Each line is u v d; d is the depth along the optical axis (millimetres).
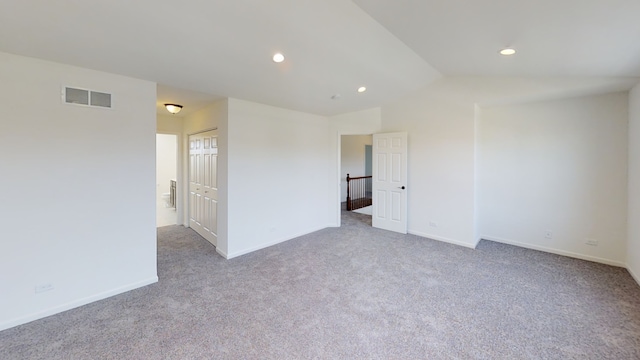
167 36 2209
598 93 3471
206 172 4531
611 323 2254
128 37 2154
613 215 3482
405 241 4512
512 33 2229
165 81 2961
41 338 2064
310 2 2100
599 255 3592
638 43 2105
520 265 3484
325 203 5355
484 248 4145
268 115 4184
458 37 2514
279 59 2814
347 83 3764
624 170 3396
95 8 1828
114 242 2719
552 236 3939
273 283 2990
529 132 4082
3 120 2143
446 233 4492
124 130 2746
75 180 2480
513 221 4281
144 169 2896
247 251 3941
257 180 4051
